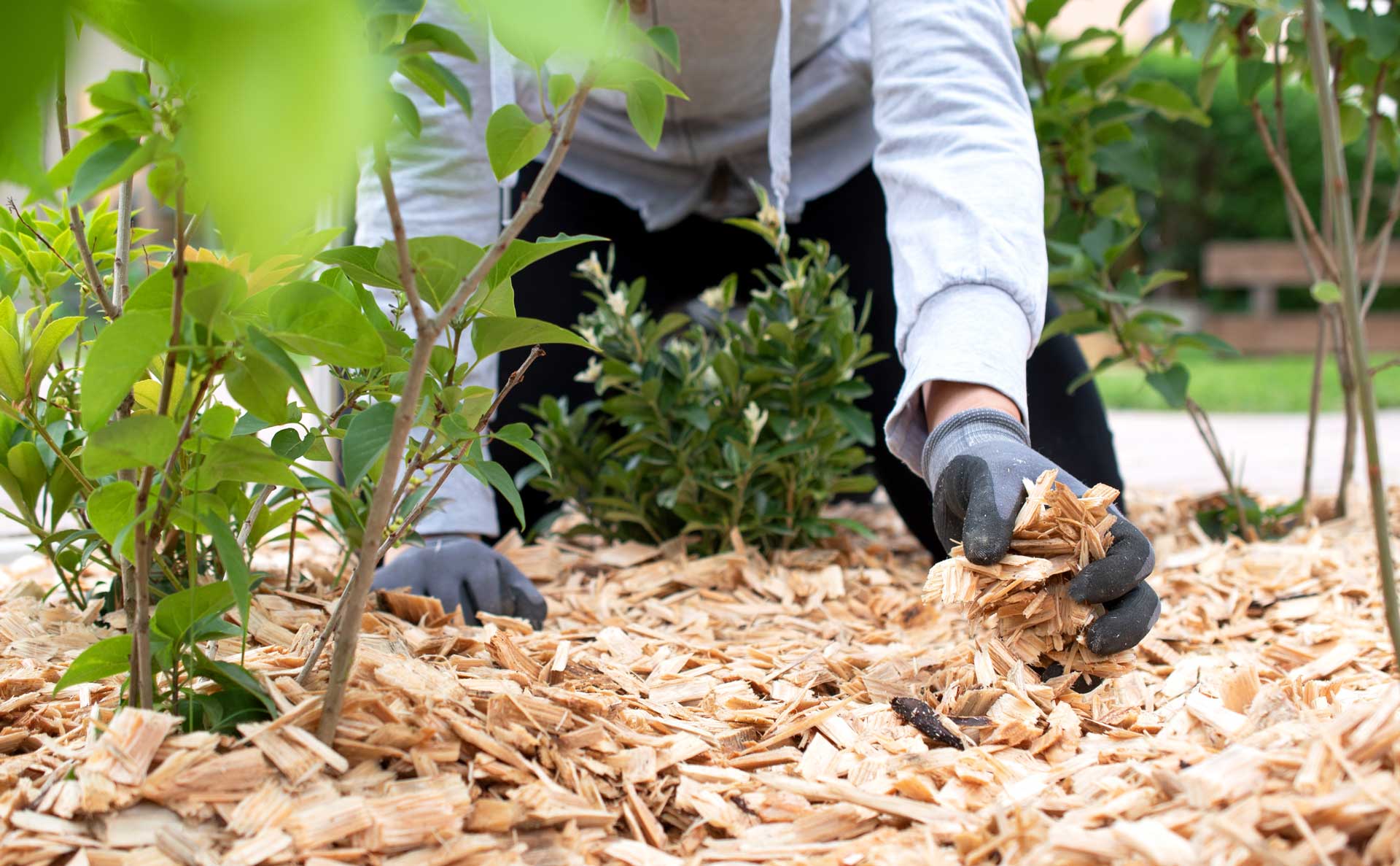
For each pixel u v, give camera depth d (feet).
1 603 4.01
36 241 3.38
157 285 2.07
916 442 3.47
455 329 2.43
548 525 5.70
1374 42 5.67
